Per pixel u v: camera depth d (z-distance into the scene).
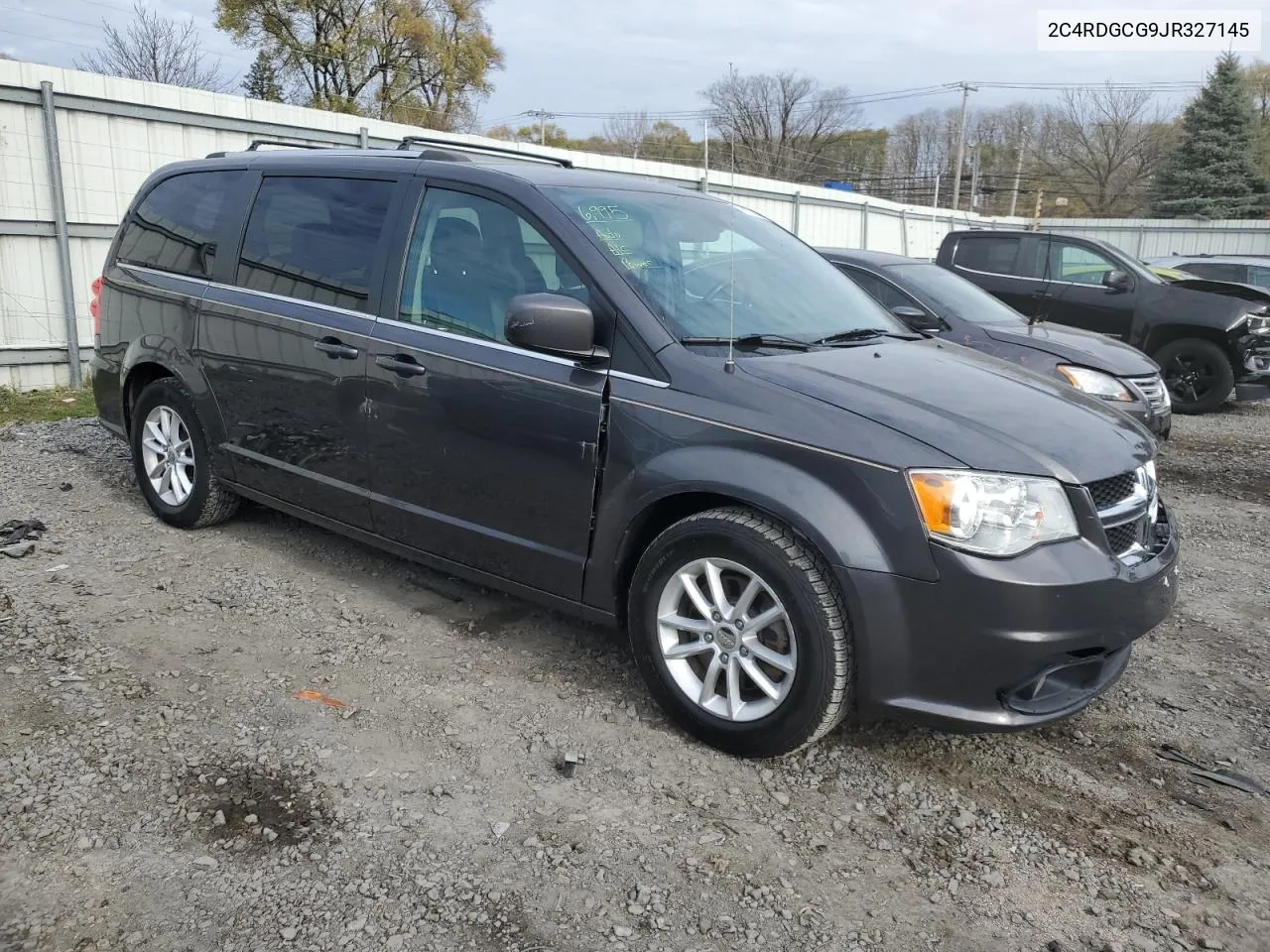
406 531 3.95
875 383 3.19
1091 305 10.80
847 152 68.62
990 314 7.50
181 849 2.59
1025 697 2.92
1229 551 5.68
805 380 3.11
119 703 3.30
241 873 2.51
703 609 3.14
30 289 9.31
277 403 4.33
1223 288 10.62
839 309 4.06
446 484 3.74
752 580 3.02
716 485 3.01
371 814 2.77
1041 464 2.88
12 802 2.74
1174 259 16.25
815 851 2.71
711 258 3.89
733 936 2.38
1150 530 3.25
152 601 4.16
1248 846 2.83
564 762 3.06
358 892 2.46
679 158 62.09
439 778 2.96
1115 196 57.72
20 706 3.24
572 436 3.34
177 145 10.19
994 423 3.02
